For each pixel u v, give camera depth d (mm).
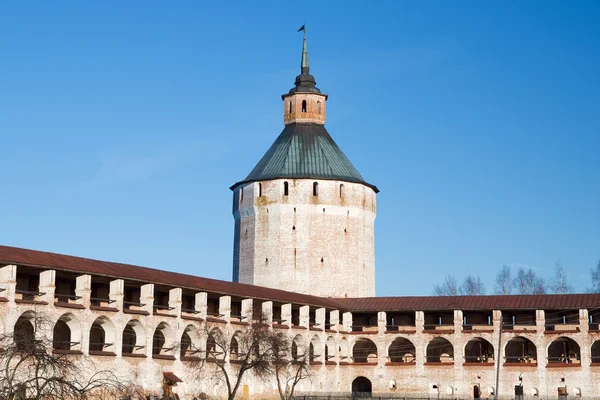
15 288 84250
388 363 125750
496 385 120500
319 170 145375
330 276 142625
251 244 145750
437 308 125000
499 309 122438
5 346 68125
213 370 105438
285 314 118500
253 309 114812
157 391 97688
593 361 122750
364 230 147625
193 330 105000
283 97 154000
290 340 117500
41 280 86625
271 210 144375
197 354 104625
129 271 97812
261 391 112625
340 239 144125
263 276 143625
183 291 105438
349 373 127250
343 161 149625
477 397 121375
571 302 120500
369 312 128625
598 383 116938
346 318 129125
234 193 151625
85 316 90062
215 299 113312
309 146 148250
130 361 94750
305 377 112000
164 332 101688
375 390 125625
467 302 124938
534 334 120625
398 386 124812
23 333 68188
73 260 92375
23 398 61562
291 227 143375
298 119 151625
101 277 93750
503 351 121438
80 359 88500
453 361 123375
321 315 124625
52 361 63500
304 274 142000
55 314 86625
